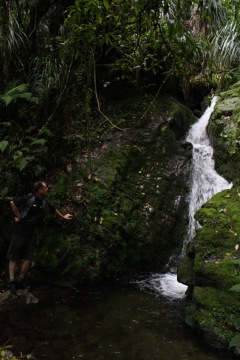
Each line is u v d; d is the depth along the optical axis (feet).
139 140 19.12
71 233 16.17
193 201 18.70
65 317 12.71
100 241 16.06
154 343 11.34
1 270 15.94
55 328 11.96
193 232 18.15
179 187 18.56
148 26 9.37
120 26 9.87
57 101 17.34
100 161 18.01
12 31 17.49
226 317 11.50
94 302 13.96
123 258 16.49
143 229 16.99
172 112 20.75
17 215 13.55
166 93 22.76
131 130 19.51
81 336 11.56
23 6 18.01
